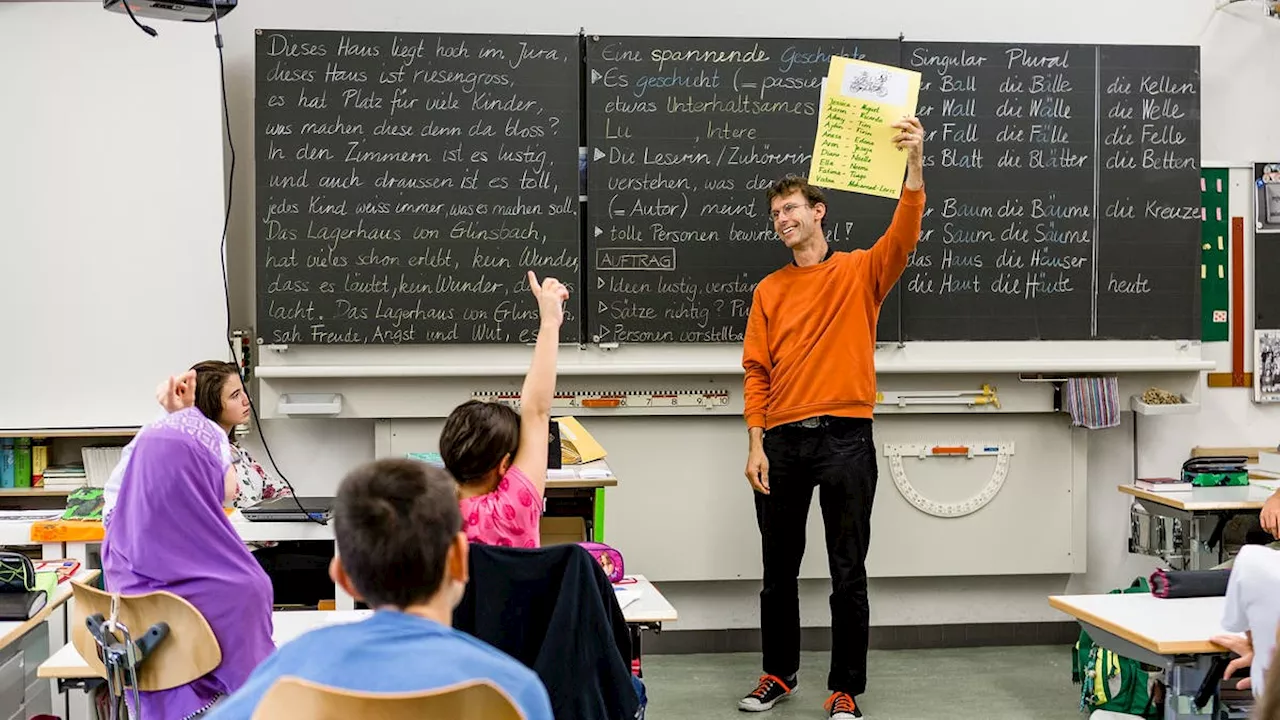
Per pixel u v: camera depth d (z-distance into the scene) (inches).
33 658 107.8
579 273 170.7
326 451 174.2
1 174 160.9
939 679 166.9
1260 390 187.2
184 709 89.4
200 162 163.9
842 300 148.1
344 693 46.9
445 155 168.4
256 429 173.0
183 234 163.8
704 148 171.8
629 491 175.6
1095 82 178.4
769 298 153.8
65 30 161.6
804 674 169.8
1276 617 86.4
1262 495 161.3
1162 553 165.2
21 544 140.9
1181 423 187.9
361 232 167.5
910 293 175.6
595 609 75.1
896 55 174.4
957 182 176.2
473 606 76.2
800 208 149.6
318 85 166.6
